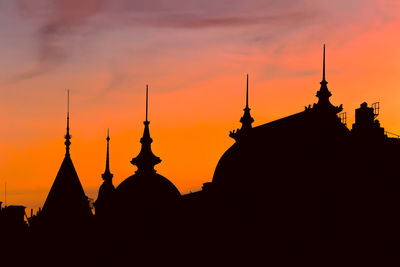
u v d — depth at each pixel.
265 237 160.50
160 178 189.38
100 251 188.62
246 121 175.62
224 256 168.75
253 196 165.62
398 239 153.38
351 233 153.62
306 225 155.62
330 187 155.88
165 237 183.25
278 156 163.88
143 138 190.25
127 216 185.38
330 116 162.38
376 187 157.50
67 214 198.75
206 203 181.12
